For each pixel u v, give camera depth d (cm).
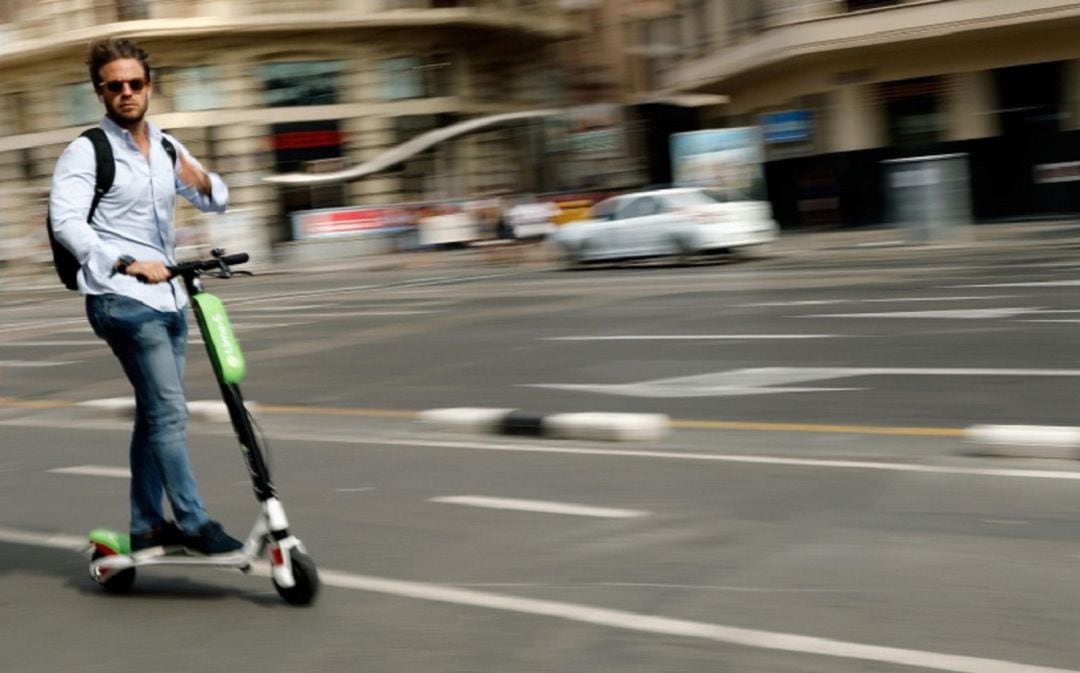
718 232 2755
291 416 1121
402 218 4512
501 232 4394
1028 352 1152
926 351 1205
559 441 909
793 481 730
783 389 1063
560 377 1230
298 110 4884
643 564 577
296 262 4406
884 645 456
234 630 518
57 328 2303
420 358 1455
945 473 727
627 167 4475
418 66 5059
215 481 841
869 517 638
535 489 752
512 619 510
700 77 4422
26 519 774
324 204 4912
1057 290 1631
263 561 620
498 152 5069
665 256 2819
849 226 3825
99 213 541
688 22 4716
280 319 2123
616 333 1538
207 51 4784
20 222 4866
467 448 899
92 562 584
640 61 5359
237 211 4278
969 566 546
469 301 2192
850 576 541
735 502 688
